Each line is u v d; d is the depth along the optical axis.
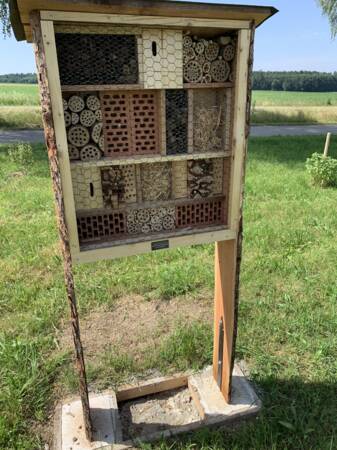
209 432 2.22
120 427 2.26
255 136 14.59
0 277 3.79
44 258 4.18
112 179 1.77
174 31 1.60
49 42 1.38
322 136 14.40
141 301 3.54
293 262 4.10
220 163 1.98
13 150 9.26
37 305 3.38
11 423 2.26
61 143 1.52
